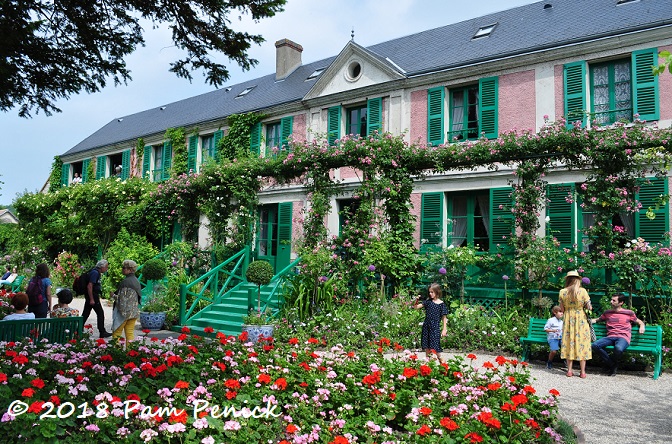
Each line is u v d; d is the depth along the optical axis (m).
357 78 15.02
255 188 14.28
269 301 11.02
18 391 3.79
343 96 15.20
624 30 10.95
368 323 9.88
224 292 13.30
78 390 3.95
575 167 10.30
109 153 23.50
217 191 14.46
